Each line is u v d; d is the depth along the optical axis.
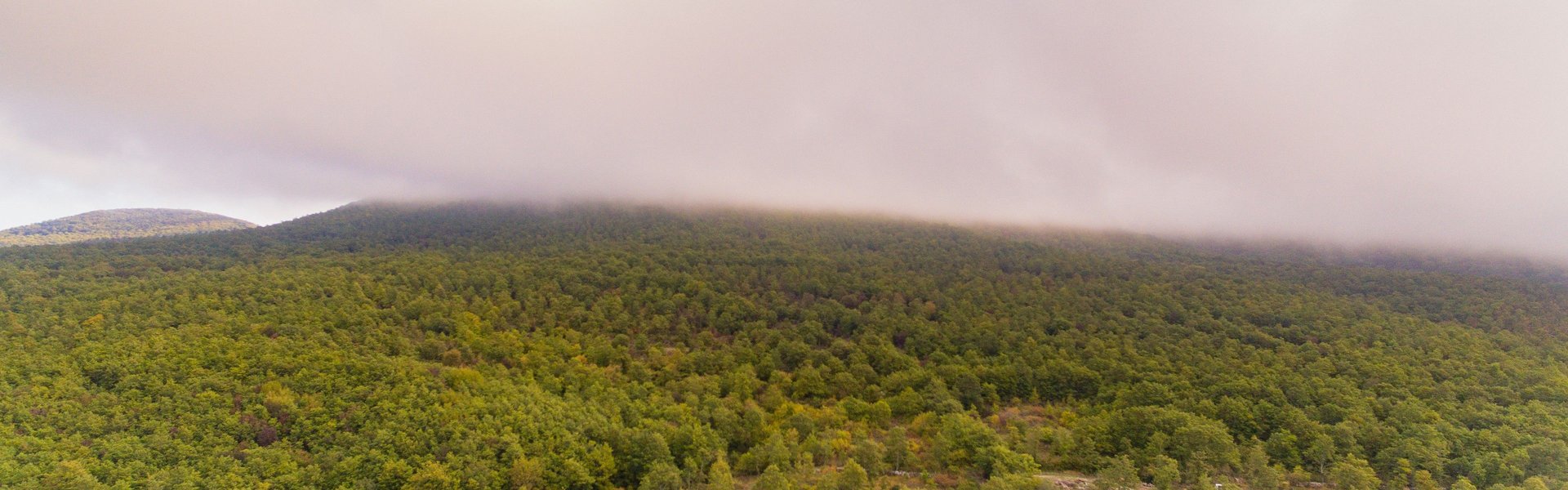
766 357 115.62
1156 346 118.19
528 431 77.25
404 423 75.69
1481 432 77.56
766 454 77.75
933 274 174.88
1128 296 150.88
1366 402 88.75
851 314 137.62
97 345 87.88
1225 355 112.44
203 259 165.88
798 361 117.81
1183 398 93.50
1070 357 115.62
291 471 66.44
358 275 142.38
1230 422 86.56
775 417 94.12
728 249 192.12
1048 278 171.12
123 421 70.38
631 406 90.38
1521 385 95.19
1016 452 79.12
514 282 149.25
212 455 67.19
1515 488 65.25
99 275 134.50
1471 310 142.50
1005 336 126.38
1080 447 80.38
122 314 103.38
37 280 122.31
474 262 167.25
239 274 137.25
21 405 69.81
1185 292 154.25
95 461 62.91
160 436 68.25
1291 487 73.62
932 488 73.81
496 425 77.31
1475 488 67.62
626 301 142.50
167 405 73.81
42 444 63.66
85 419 69.31
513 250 192.38
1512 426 80.25
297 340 97.06
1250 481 72.75
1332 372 102.75
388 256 173.88
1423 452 73.44
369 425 75.50
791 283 160.25
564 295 143.00
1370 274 178.12
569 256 176.75
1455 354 109.44
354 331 106.88
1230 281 165.62
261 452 68.50
